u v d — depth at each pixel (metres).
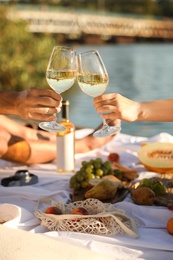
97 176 2.20
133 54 21.11
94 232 1.73
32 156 2.53
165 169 2.36
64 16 23.72
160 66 15.36
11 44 9.12
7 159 2.52
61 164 2.42
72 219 1.74
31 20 19.73
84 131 3.25
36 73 9.34
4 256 1.47
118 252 1.61
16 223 1.77
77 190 2.12
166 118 2.18
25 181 2.25
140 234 1.74
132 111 2.12
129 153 2.69
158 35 32.31
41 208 2.00
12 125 2.68
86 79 1.90
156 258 1.62
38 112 2.01
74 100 9.14
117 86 11.14
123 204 1.94
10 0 9.91
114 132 2.04
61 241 1.58
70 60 1.90
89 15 26.64
